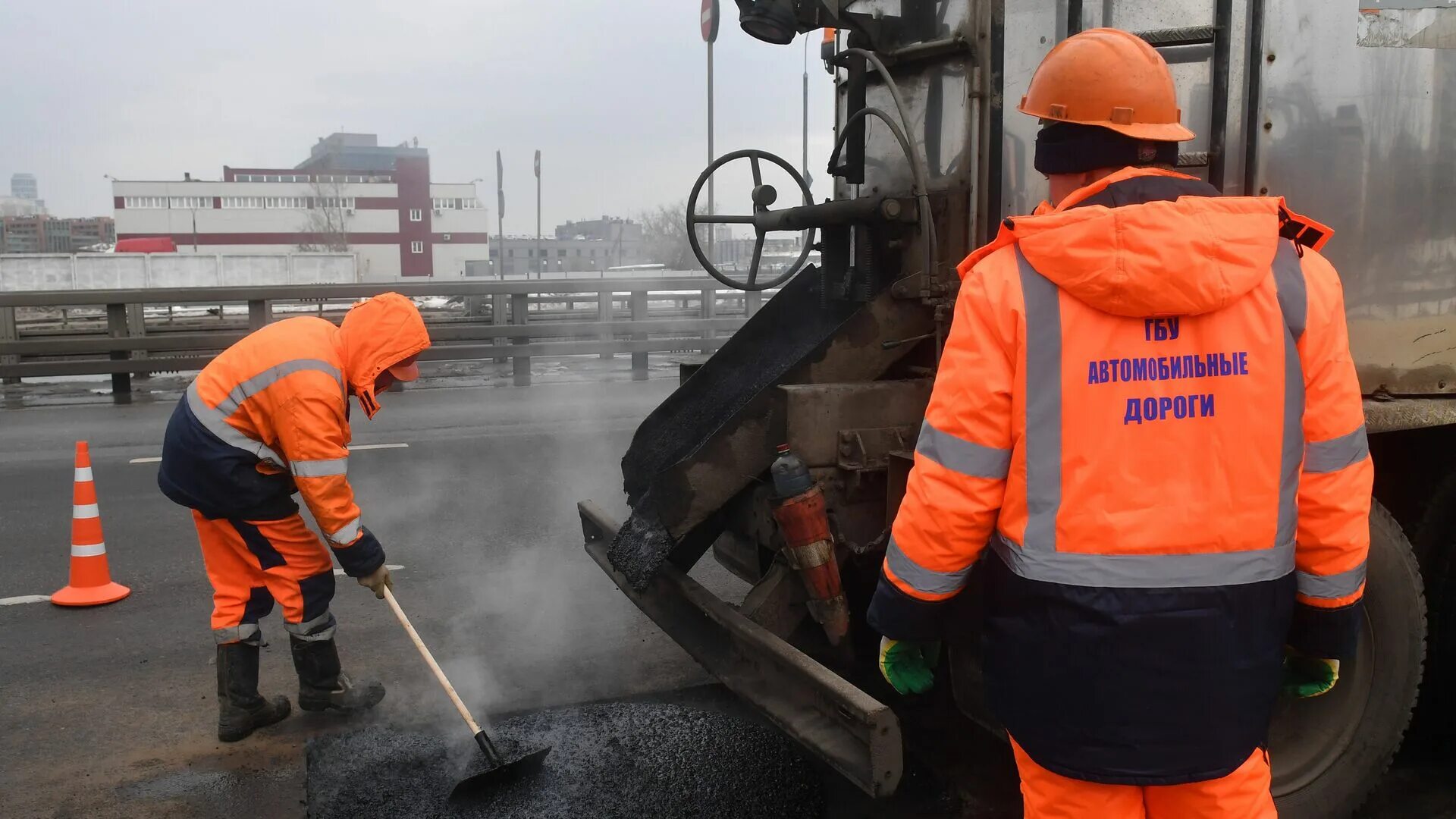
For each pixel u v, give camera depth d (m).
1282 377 1.66
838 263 4.04
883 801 3.12
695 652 3.37
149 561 5.62
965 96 3.36
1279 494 1.67
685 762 3.32
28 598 5.05
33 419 10.25
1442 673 3.31
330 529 3.43
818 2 3.54
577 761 3.34
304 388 3.38
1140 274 1.58
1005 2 3.25
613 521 4.29
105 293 11.51
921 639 1.85
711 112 21.59
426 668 4.21
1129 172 1.78
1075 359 1.66
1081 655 1.65
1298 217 1.71
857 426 3.23
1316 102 2.92
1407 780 3.29
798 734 2.78
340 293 12.43
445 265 98.19
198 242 94.31
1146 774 1.66
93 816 3.11
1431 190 2.95
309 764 3.37
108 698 3.95
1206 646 1.64
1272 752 2.82
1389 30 2.91
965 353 1.71
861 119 3.78
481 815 3.02
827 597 3.08
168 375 14.09
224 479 3.44
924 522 1.73
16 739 3.62
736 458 3.30
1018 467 1.69
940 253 3.49
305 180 95.56
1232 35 2.93
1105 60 1.82
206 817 3.11
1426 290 2.97
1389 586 2.80
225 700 3.60
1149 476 1.65
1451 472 3.25
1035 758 1.73
